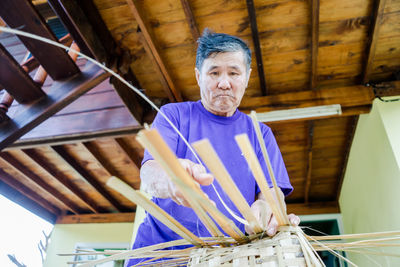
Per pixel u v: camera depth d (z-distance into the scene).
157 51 3.47
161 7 3.29
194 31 3.36
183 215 1.06
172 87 3.82
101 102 4.00
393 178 3.24
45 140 4.00
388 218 3.42
